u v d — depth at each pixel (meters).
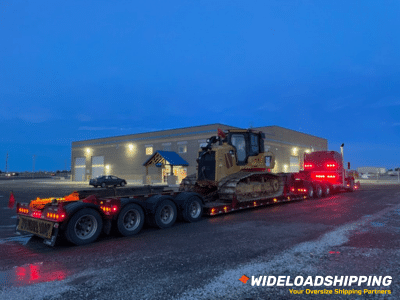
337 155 17.94
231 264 4.80
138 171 42.06
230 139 11.41
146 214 8.05
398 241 6.20
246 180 11.44
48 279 4.27
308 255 5.24
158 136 40.22
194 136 36.50
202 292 3.73
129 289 3.85
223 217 9.84
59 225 6.23
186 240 6.59
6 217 10.56
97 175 47.34
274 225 8.15
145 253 5.59
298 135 49.56
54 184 37.22
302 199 14.97
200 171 11.23
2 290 3.88
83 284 4.05
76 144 51.00
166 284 4.00
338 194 18.11
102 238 7.07
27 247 6.24
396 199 14.70
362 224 8.09
